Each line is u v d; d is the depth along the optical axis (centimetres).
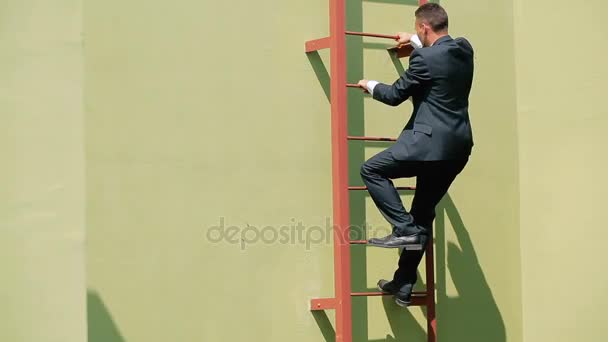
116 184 678
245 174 732
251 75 740
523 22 884
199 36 718
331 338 761
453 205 845
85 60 671
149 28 697
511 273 873
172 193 700
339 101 744
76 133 649
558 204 853
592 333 825
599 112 823
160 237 693
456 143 708
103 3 680
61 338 639
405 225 715
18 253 647
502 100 878
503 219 871
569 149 845
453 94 710
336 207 743
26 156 650
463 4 864
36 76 652
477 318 850
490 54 874
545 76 865
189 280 702
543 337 862
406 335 804
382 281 776
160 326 688
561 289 849
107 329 667
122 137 682
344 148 744
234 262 723
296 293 749
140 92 691
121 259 676
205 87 719
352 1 800
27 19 653
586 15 833
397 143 715
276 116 749
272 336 736
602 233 817
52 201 647
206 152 716
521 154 883
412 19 829
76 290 642
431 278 782
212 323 710
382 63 810
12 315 643
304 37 766
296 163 756
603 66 820
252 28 742
